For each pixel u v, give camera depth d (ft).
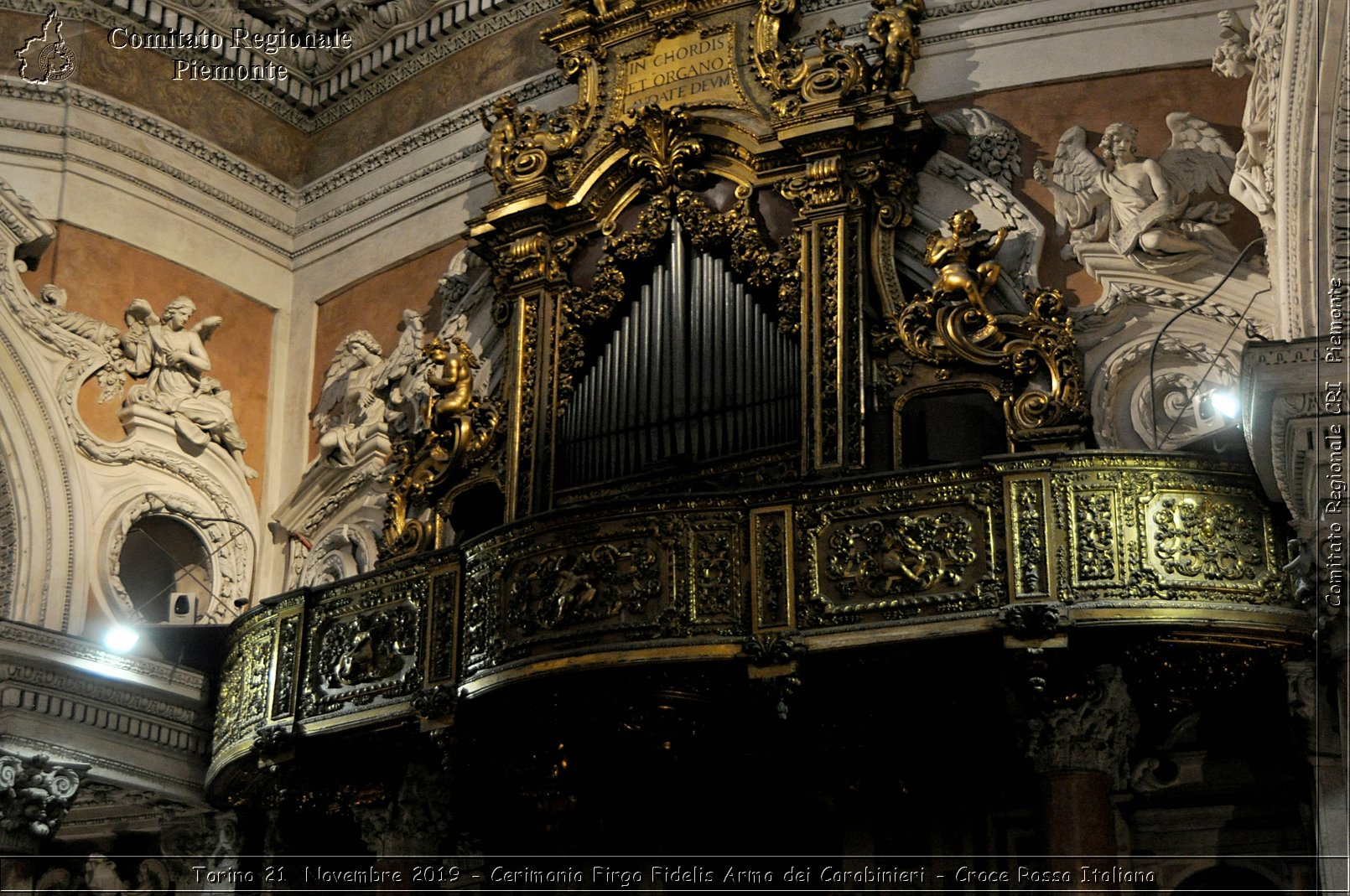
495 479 43.83
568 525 37.24
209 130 52.03
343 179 52.85
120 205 49.34
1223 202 39.04
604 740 39.01
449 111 51.19
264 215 52.70
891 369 40.40
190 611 46.85
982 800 39.99
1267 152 36.32
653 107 44.32
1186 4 41.68
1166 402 38.47
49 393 46.29
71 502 45.91
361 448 48.16
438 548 41.96
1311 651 33.68
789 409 40.52
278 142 53.78
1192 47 41.16
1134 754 38.11
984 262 40.24
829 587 35.42
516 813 42.63
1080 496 34.40
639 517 36.70
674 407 41.68
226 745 42.24
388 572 40.42
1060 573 33.94
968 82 43.16
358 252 51.57
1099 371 39.04
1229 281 38.14
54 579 45.03
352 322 50.93
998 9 43.52
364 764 41.88
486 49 51.08
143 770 43.93
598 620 36.24
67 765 42.50
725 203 43.68
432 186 50.57
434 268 49.65
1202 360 38.32
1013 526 34.42
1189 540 33.94
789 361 40.93
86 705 43.04
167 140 50.90
